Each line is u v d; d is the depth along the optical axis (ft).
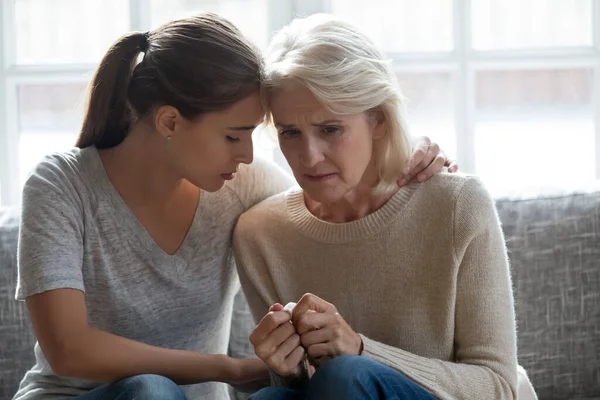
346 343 6.05
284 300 6.97
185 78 6.09
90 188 6.57
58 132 9.73
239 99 6.12
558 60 9.58
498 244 6.51
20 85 9.66
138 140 6.57
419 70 9.62
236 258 7.13
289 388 6.44
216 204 7.03
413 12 9.61
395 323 6.64
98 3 9.61
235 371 6.57
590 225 8.20
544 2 9.60
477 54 9.59
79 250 6.41
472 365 6.27
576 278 8.15
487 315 6.39
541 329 8.13
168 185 6.68
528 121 9.73
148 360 6.25
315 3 9.55
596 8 9.56
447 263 6.47
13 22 9.61
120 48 6.51
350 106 6.01
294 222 6.91
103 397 5.96
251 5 9.59
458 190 6.51
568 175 9.77
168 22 6.41
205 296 6.97
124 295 6.66
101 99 6.61
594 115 9.66
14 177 9.73
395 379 5.65
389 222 6.63
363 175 6.70
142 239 6.66
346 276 6.77
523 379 6.93
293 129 6.17
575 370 8.14
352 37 6.18
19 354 7.97
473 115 9.66
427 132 9.73
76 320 6.13
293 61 5.99
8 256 8.06
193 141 6.25
